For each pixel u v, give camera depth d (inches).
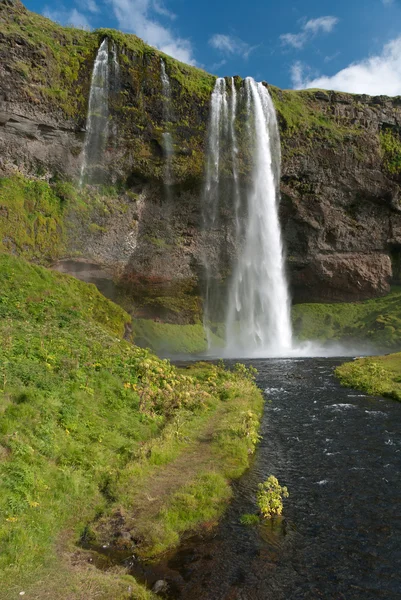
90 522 336.8
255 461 494.3
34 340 624.1
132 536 320.2
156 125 1686.8
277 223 2027.6
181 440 517.7
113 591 255.3
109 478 392.2
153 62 1681.8
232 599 260.4
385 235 2239.2
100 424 483.5
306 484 430.0
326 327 2127.2
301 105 2096.5
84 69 1583.4
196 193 1820.9
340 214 2135.8
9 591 244.4
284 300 2070.6
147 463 432.1
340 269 2182.6
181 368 1175.0
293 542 325.1
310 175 2020.2
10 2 1558.8
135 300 1863.9
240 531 339.9
